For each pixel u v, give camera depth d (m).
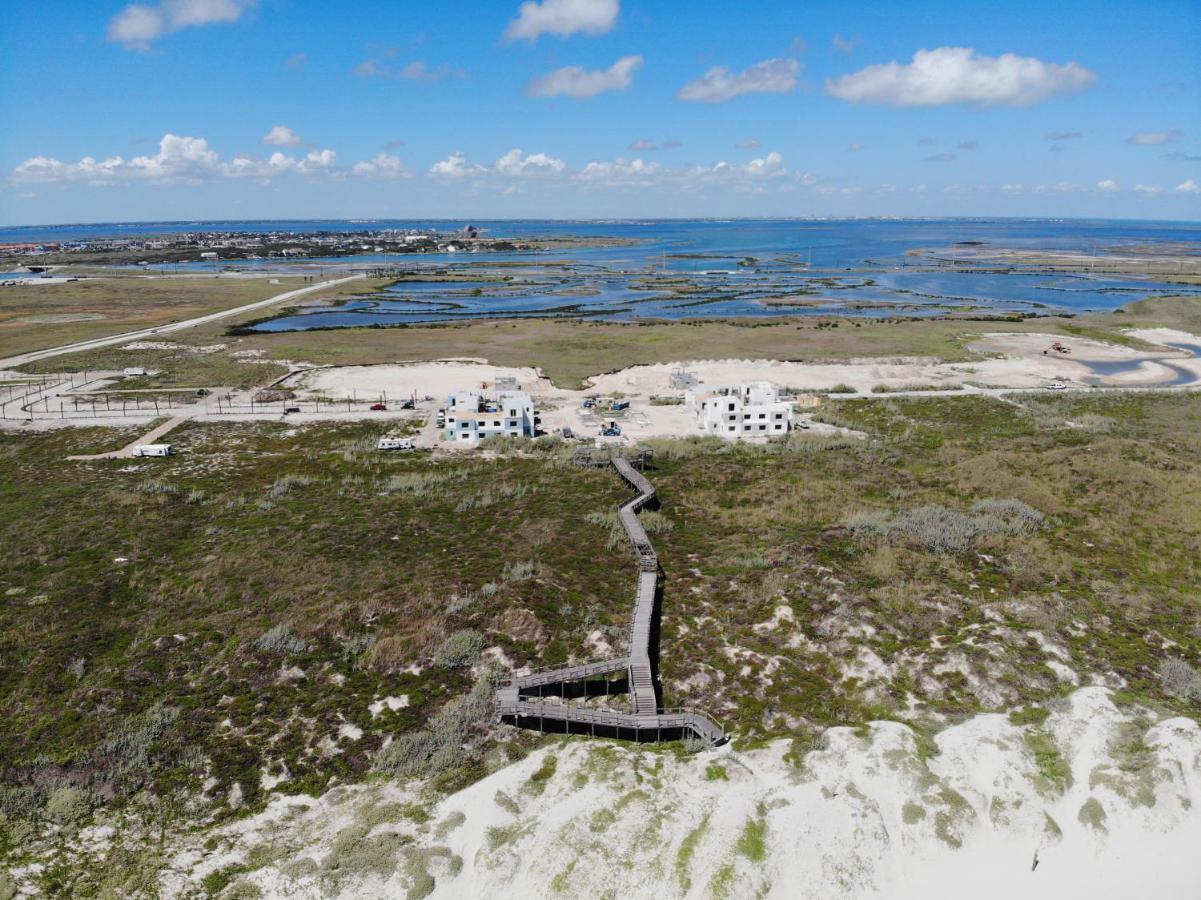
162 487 75.31
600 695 44.41
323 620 50.25
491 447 89.69
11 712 41.84
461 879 31.83
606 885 30.64
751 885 30.28
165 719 41.22
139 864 32.88
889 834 32.78
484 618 50.19
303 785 37.44
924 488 74.56
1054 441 89.88
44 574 57.12
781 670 45.81
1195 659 46.22
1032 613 49.88
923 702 42.50
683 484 77.06
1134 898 30.03
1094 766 35.78
